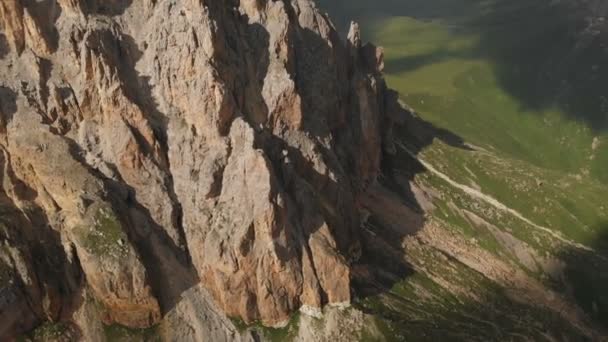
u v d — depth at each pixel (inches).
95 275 4308.6
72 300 4407.0
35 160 4335.6
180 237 4665.4
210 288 4643.2
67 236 4429.1
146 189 4616.1
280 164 4938.5
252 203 4485.7
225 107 4638.3
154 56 4751.5
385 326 4813.0
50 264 4355.3
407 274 5723.4
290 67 5344.5
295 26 5816.9
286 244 4584.2
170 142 4704.7
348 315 4795.8
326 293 4808.1
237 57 5029.5
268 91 5118.1
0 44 4503.0
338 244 5260.8
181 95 4697.3
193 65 4645.7
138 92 4717.0
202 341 4468.5
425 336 4847.4
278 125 5147.6
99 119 4596.5
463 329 5177.2
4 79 4441.4
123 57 4768.7
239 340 4537.4
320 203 5137.8
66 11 4635.8
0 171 4365.2
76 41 4552.2
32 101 4441.4
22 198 4402.1
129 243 4360.2
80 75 4549.7
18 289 4175.7
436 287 5748.0
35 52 4532.5
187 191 4655.5
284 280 4621.1
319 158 5280.5
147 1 4950.8
